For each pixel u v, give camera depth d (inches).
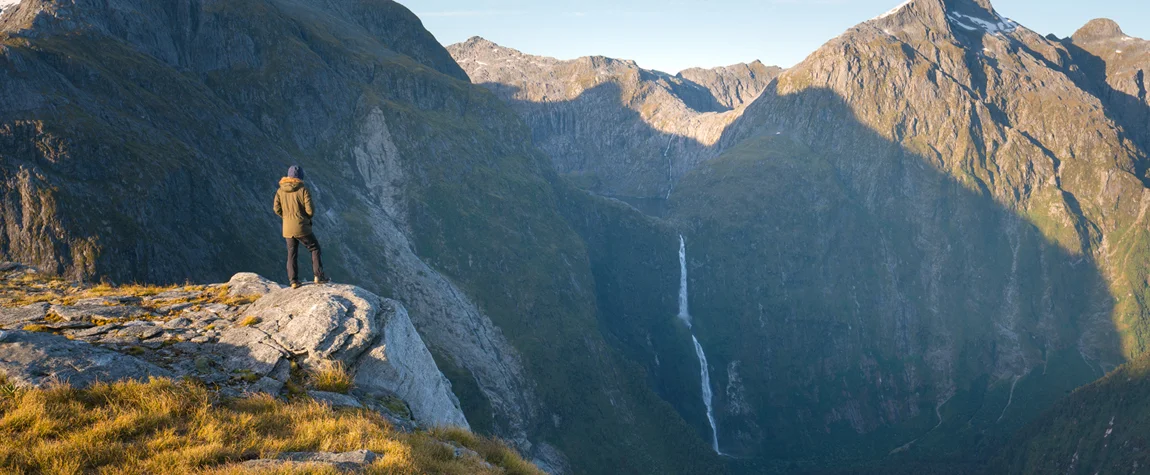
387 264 7214.6
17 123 4690.0
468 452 532.4
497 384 6845.5
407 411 584.1
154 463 369.4
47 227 4409.5
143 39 7003.0
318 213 7047.2
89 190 4744.1
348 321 593.6
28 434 375.2
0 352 437.1
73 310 601.9
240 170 6555.1
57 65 5477.4
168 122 6038.4
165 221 5157.5
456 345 6924.2
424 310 7037.4
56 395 416.5
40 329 541.0
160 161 5374.0
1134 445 7864.2
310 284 671.1
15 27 5787.4
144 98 5989.2
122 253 4643.2
